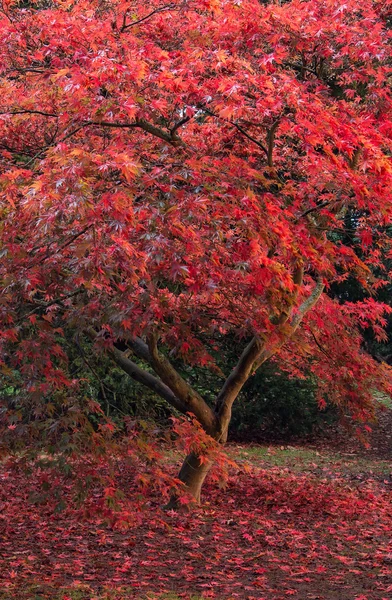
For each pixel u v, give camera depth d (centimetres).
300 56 746
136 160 626
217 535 757
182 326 629
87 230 515
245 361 847
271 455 1391
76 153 474
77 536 738
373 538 775
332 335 912
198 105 669
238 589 588
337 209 750
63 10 635
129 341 833
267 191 703
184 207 518
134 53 575
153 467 626
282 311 779
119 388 1271
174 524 793
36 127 711
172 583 599
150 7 664
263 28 627
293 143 838
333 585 607
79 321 600
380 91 682
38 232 531
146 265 534
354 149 601
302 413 1547
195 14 641
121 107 546
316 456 1415
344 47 670
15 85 679
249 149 793
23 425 555
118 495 558
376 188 576
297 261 675
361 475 1212
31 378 559
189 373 1438
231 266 615
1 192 511
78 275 542
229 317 727
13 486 955
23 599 538
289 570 649
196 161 566
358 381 915
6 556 663
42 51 615
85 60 559
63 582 586
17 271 540
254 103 615
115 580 595
